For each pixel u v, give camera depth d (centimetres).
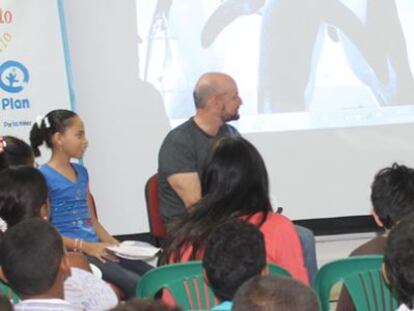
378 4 718
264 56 713
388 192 332
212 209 343
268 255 337
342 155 729
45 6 667
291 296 198
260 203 345
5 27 660
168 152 495
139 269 460
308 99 720
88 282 329
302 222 736
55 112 462
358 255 325
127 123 707
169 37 704
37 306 257
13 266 256
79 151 463
